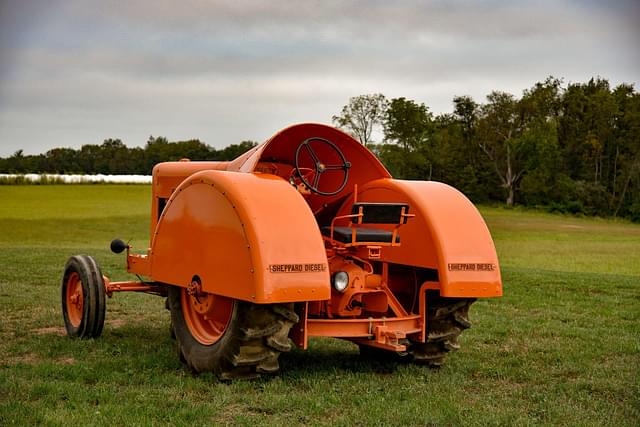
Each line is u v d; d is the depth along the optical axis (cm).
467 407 515
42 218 4500
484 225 632
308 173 697
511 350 752
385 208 581
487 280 612
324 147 684
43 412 475
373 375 615
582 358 707
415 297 662
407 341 661
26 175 7688
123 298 1112
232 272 537
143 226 4212
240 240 530
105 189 6856
